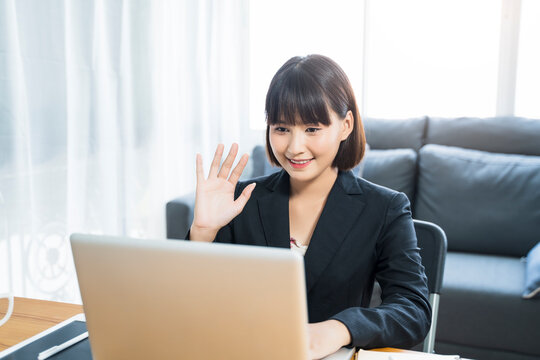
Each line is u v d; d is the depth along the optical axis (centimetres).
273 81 100
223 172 102
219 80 282
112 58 205
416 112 292
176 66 249
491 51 274
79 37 188
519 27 268
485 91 278
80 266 64
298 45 304
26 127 168
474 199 237
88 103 194
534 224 226
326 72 98
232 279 57
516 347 188
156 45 229
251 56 311
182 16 251
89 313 66
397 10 287
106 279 63
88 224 199
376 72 295
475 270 209
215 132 283
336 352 78
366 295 111
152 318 62
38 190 176
